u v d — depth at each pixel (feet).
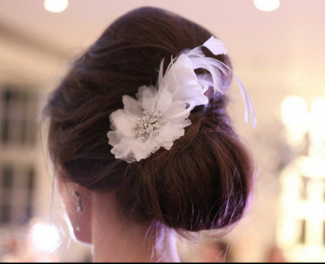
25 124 11.38
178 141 2.41
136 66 2.58
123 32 2.65
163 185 2.34
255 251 10.58
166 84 2.49
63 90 2.76
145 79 2.57
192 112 2.55
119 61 2.60
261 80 11.59
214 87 2.45
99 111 2.56
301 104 11.98
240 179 2.43
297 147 12.00
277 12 6.79
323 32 7.68
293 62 10.17
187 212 2.34
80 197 2.68
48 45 9.22
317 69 10.58
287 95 11.85
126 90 2.56
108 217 2.58
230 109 2.93
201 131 2.48
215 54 2.48
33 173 11.29
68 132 2.62
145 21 2.65
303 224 11.96
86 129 2.56
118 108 2.56
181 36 2.63
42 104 3.22
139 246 2.57
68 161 2.61
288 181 11.87
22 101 11.41
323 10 6.66
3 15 7.96
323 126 11.94
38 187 11.16
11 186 11.34
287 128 11.98
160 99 2.46
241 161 2.46
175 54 2.58
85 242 2.73
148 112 2.47
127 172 2.46
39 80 10.84
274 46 8.90
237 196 2.42
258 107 11.94
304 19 7.07
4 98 11.44
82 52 2.97
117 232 2.58
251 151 2.69
